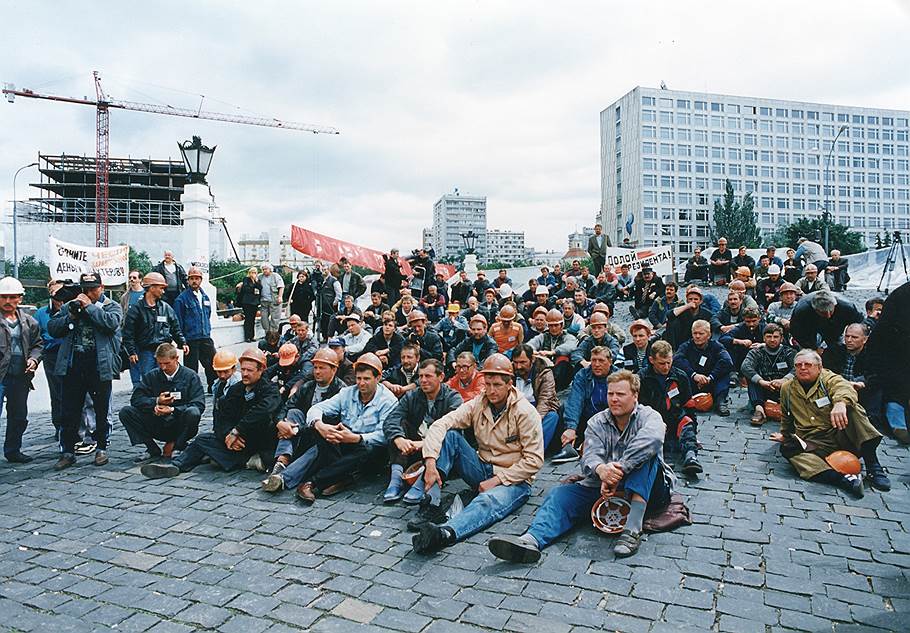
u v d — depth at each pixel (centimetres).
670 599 395
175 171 8850
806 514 519
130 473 693
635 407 507
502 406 565
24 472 705
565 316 1108
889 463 635
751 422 787
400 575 438
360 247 2012
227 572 449
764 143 10350
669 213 9862
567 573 434
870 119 10919
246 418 672
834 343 782
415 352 812
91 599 416
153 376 727
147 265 6550
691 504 549
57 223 7231
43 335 834
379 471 678
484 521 512
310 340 966
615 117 10544
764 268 1889
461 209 18425
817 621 367
